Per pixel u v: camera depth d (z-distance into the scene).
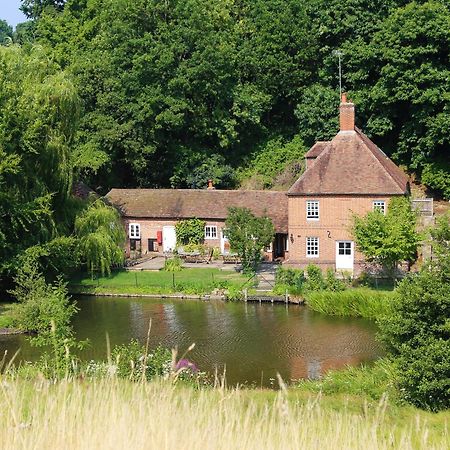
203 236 49.06
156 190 51.72
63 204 40.25
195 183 55.91
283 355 27.47
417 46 49.66
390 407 17.81
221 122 57.12
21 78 38.47
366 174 41.53
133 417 8.10
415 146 52.50
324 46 57.66
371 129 53.53
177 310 35.97
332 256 42.03
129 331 31.61
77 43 63.69
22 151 35.78
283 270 38.62
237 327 32.16
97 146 52.41
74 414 8.27
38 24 67.44
